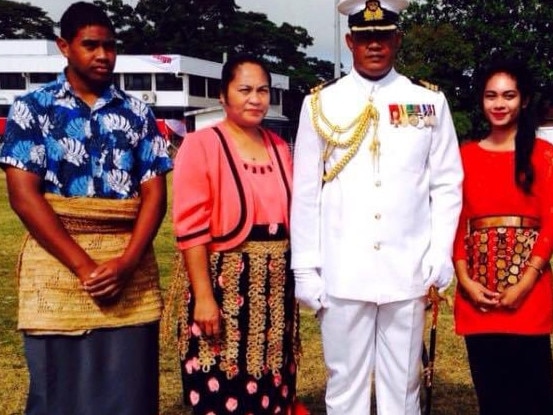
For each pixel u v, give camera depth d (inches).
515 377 116.9
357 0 114.0
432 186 117.8
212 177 112.3
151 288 110.7
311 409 155.6
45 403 104.7
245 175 113.4
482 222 117.6
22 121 100.8
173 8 2103.8
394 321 117.3
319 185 117.5
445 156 116.7
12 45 1728.6
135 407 108.1
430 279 115.2
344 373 120.2
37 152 101.0
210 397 114.1
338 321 117.6
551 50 745.6
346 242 115.0
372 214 113.9
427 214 117.1
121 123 105.9
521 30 748.6
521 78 115.3
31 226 101.2
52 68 1656.0
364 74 116.6
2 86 1678.2
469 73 751.7
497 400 118.3
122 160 105.7
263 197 114.1
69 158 102.7
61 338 104.3
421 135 114.7
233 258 112.9
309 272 115.8
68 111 103.3
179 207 112.0
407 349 118.0
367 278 114.2
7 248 353.1
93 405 106.2
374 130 114.3
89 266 102.6
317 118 116.9
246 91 112.7
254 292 113.4
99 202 104.0
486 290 115.5
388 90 116.7
